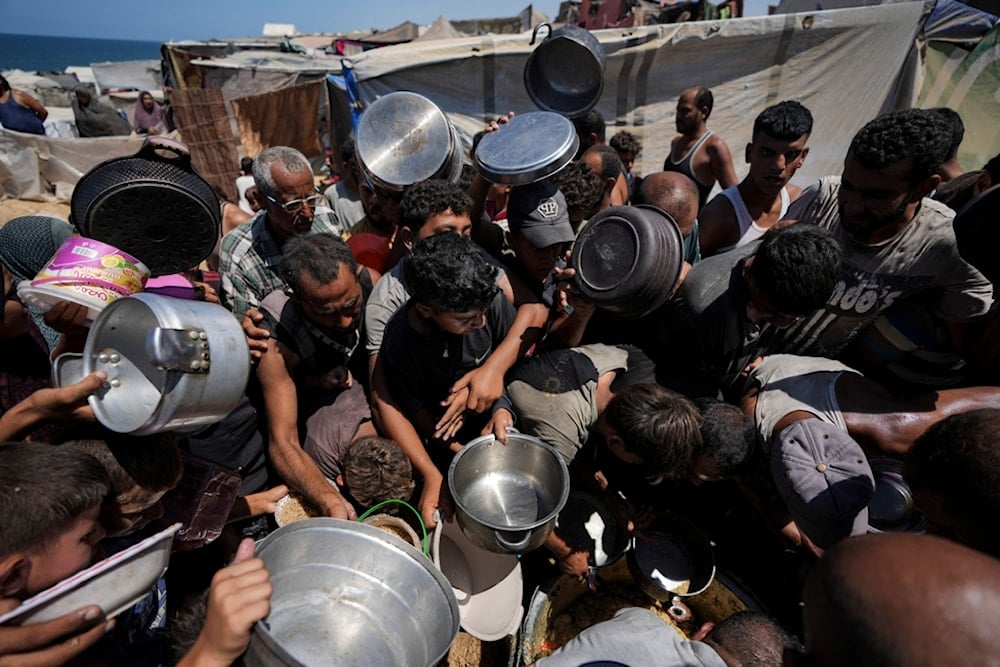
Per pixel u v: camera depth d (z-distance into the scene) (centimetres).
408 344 196
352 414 218
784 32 567
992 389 185
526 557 251
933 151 168
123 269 144
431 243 166
